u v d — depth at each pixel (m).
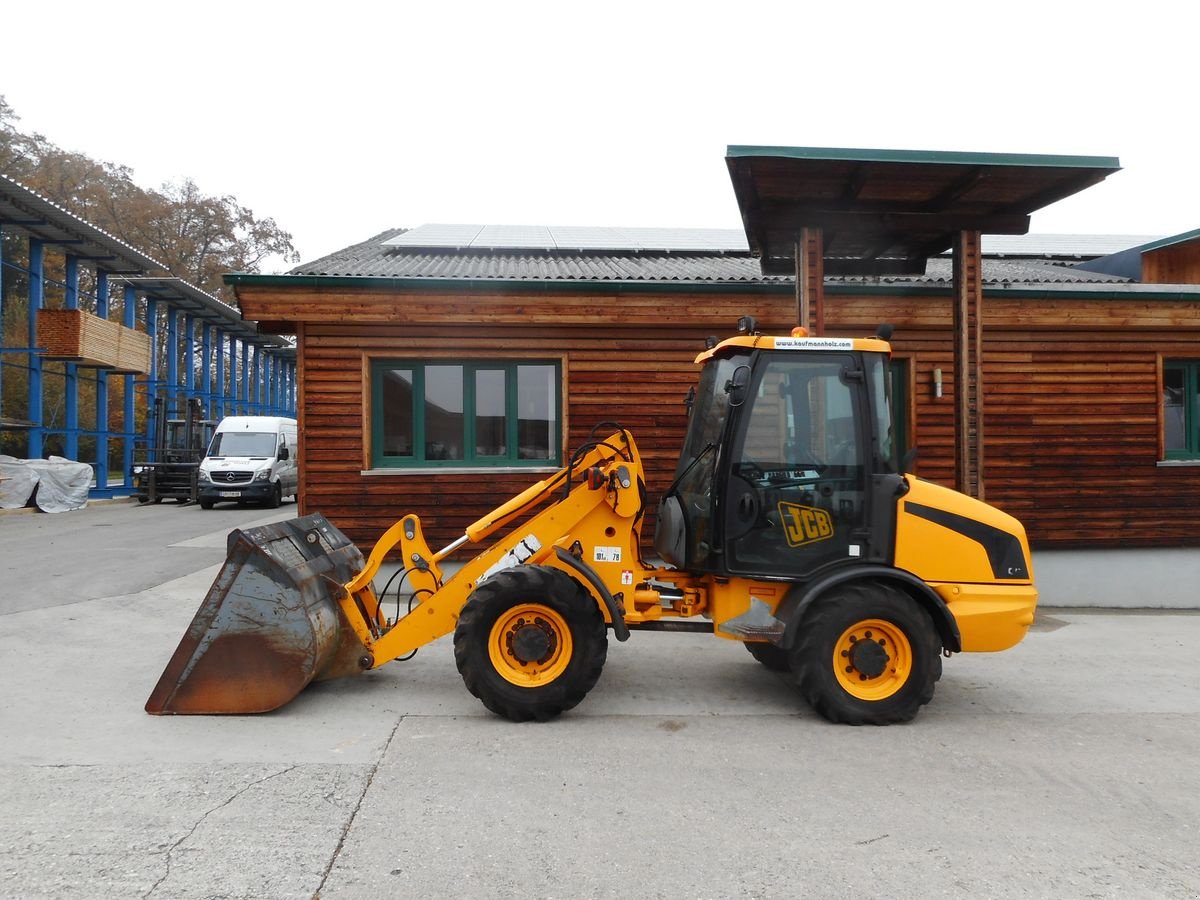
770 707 5.59
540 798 4.00
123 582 9.94
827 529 5.34
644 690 5.98
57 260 40.41
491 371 9.52
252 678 5.15
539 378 9.55
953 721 5.35
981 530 5.38
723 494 5.35
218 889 3.12
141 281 27.38
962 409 8.23
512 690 5.09
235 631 5.16
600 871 3.31
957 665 6.91
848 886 3.22
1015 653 7.36
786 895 3.15
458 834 3.61
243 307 8.84
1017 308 9.55
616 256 12.37
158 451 24.45
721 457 5.37
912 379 9.57
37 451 22.39
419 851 3.45
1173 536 9.98
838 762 4.56
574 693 5.11
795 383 5.42
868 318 9.36
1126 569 9.97
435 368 9.45
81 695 5.58
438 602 5.51
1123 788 4.25
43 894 3.06
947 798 4.09
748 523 5.35
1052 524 9.88
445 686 5.90
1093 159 6.88
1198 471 10.03
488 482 9.28
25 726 4.95
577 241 13.30
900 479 5.39
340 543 6.34
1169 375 10.23
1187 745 4.93
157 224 45.47
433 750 4.64
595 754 4.62
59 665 6.35
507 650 5.17
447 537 9.24
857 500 5.36
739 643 7.55
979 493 8.20
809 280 7.99
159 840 3.51
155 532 15.67
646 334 9.44
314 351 9.13
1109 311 9.62
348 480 9.16
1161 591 9.98
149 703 5.16
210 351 35.09
